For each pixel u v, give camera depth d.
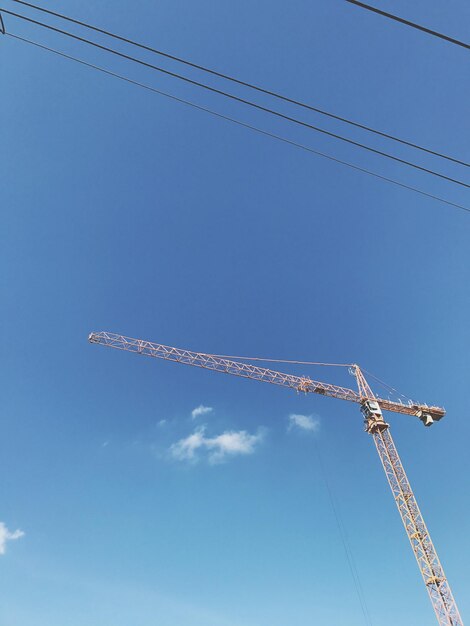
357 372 115.31
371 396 110.75
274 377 108.19
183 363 105.62
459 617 80.62
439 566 86.50
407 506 94.50
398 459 100.88
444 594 83.62
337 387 109.50
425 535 90.44
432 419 111.00
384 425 104.81
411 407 111.50
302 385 107.94
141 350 103.69
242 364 108.06
